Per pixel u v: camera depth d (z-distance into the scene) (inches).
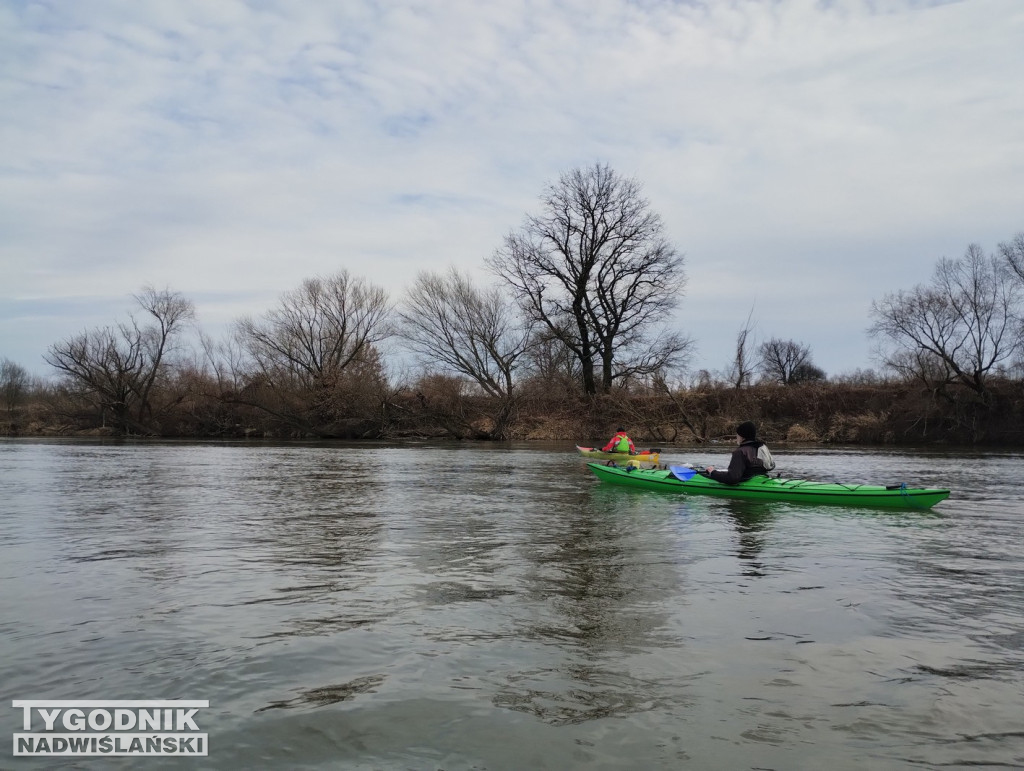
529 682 179.2
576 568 303.1
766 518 442.0
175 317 1841.8
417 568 302.5
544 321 1646.2
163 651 200.5
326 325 1749.5
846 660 194.5
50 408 1931.6
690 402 1624.0
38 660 193.8
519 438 1620.3
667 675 183.6
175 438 1745.8
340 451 1208.2
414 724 157.3
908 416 1491.1
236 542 360.8
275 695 172.2
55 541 361.7
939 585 275.9
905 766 139.7
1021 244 1382.9
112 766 141.4
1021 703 167.9
